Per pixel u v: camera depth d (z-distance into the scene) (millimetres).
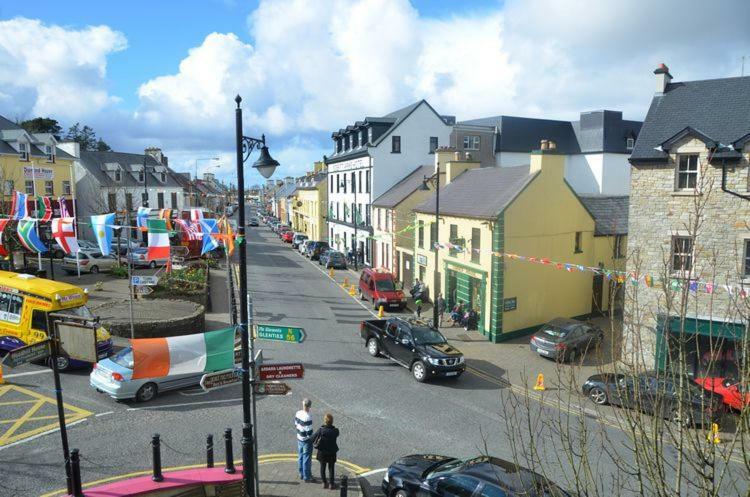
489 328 23547
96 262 34438
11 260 26953
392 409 15227
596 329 21547
